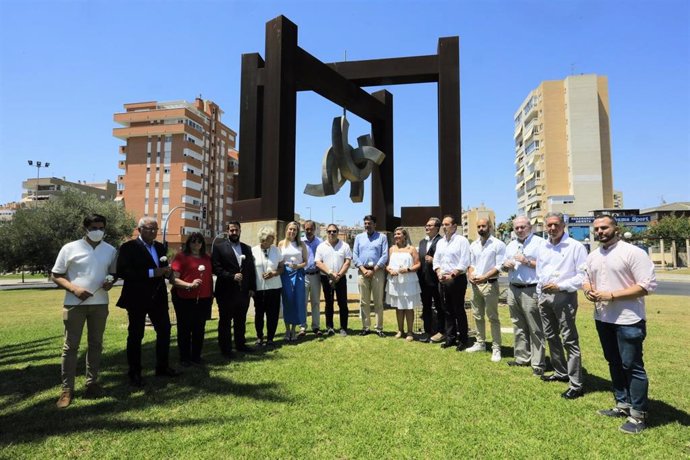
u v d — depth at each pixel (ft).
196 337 16.93
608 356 12.10
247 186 32.89
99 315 13.38
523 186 218.59
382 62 36.24
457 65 34.63
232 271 18.28
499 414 11.75
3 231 96.17
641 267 11.25
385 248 22.75
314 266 22.77
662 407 12.45
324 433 10.47
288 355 18.12
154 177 189.26
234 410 11.91
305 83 31.50
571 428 10.89
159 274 14.85
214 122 216.74
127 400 12.78
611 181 179.11
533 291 15.79
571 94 178.19
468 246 19.74
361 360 17.26
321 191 33.04
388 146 40.86
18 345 21.59
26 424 11.02
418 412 11.84
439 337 21.34
